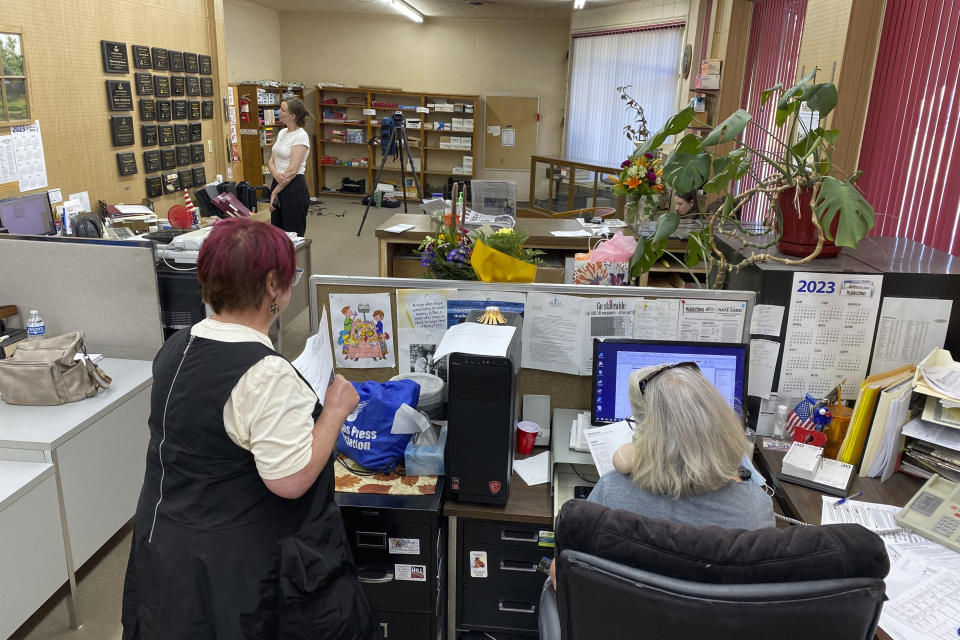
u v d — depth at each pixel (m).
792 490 1.76
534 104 10.36
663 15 7.41
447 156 10.75
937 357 1.84
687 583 0.94
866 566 0.94
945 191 2.71
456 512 1.70
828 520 1.63
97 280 2.77
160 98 5.26
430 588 1.76
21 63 3.82
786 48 5.19
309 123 10.80
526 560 1.79
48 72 4.05
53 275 2.78
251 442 1.21
